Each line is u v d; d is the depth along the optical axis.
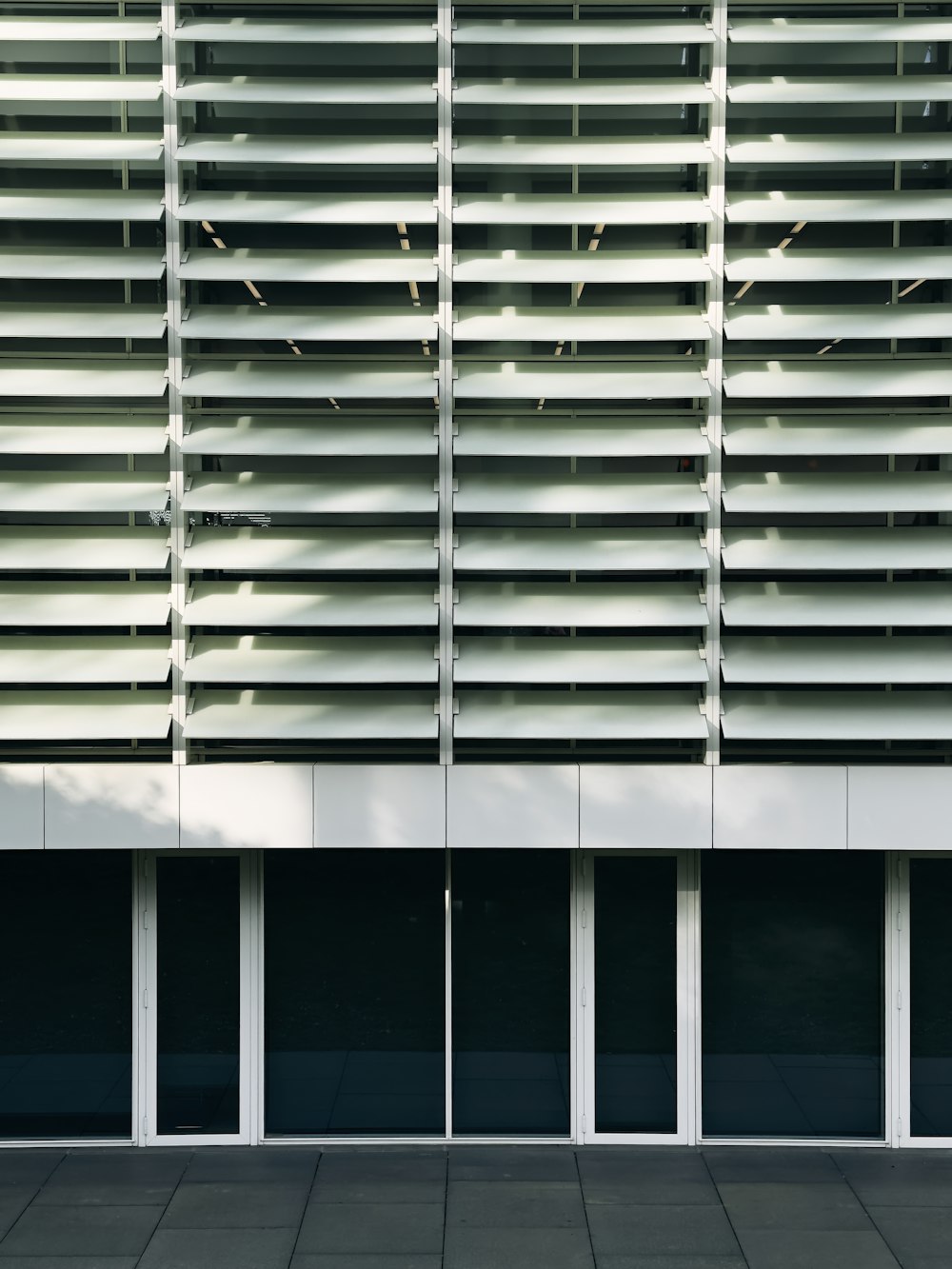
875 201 10.39
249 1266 9.09
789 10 10.48
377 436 10.45
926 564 10.39
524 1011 11.03
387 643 10.66
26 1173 10.52
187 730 10.41
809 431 10.49
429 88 10.27
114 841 10.31
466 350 10.73
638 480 10.61
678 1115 11.02
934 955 11.02
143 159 10.14
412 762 11.02
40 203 10.28
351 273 10.30
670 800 10.31
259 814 10.32
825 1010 11.07
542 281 10.31
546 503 10.41
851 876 11.02
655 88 10.33
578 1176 10.48
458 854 10.96
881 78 10.34
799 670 10.45
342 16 10.47
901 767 10.27
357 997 11.04
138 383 10.38
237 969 11.01
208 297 10.71
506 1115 11.05
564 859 10.97
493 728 10.44
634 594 10.66
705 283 10.59
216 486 10.50
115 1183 10.34
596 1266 9.11
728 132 10.61
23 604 10.51
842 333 10.31
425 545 10.57
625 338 10.34
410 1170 10.57
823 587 10.70
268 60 10.55
